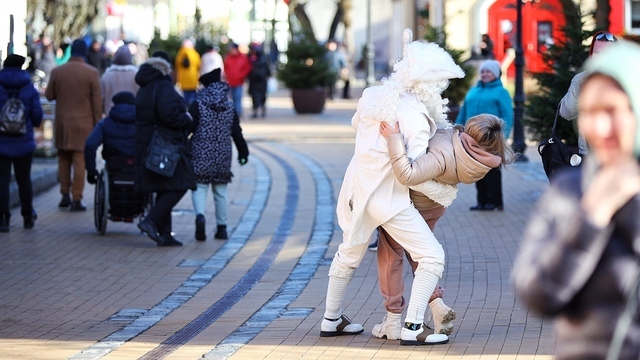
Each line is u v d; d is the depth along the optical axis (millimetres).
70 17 56750
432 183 10219
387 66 84500
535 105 20094
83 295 13984
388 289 10922
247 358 10414
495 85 20625
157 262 16281
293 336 11398
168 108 16859
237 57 46312
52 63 40219
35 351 10914
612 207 4625
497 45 47906
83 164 21312
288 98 62875
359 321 11992
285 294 13977
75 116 21031
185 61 43812
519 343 10586
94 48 47156
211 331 11867
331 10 97125
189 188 17438
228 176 18125
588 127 4703
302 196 23484
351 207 10578
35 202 22438
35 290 14266
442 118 10391
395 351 10445
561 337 4879
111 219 18531
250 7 83812
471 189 23812
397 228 10352
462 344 10641
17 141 18531
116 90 23453
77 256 16719
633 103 4602
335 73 49531
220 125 17781
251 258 16672
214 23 71875
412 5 66062
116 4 63594
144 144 17141
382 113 10078
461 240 17453
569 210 4715
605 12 24344
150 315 12844
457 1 50125
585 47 20156
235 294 14078
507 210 20609
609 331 4711
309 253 17000
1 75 18609
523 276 4734
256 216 20859
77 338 11594
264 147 34250
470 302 12797
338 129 40562
